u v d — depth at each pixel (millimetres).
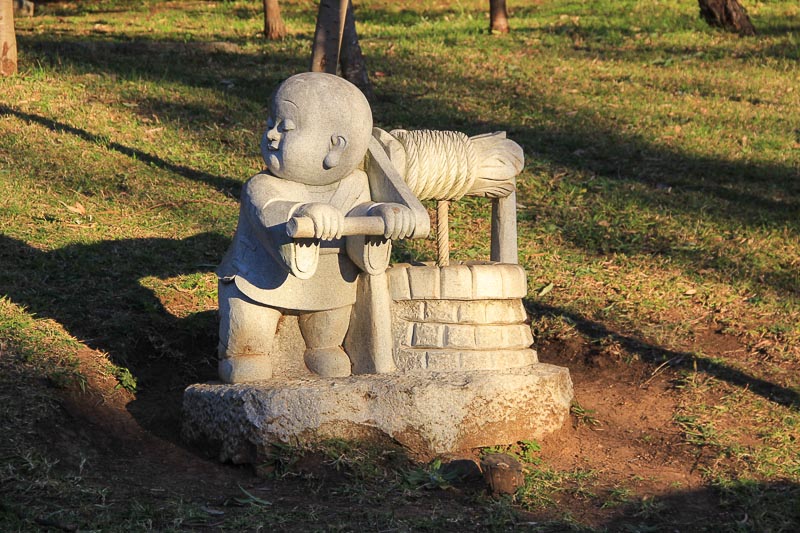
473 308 4801
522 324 5047
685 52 13969
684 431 5094
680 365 5895
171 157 8742
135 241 6973
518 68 12617
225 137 9297
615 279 6992
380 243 4609
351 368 4836
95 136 8938
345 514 3967
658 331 6285
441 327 4770
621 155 9398
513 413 4625
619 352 6023
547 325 6328
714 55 13727
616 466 4715
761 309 6562
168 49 12969
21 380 4844
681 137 9938
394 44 13969
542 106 10875
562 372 4922
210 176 8398
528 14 17750
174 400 5219
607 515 4168
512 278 4883
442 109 10555
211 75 11469
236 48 13320
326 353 4820
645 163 9227
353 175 4680
